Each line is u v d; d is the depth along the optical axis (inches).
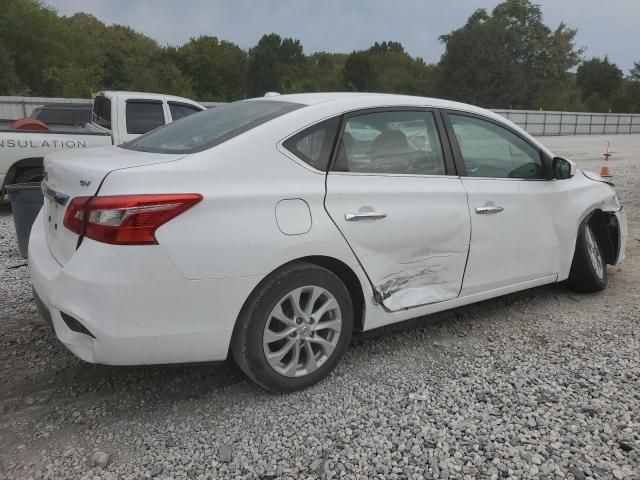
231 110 141.9
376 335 157.5
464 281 148.8
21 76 1979.6
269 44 3649.1
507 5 2787.9
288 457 103.5
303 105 130.3
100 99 362.0
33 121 354.3
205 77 3068.4
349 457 103.4
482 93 2503.7
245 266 110.0
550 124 1737.2
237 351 115.6
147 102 343.0
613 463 101.4
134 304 102.1
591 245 188.2
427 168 142.6
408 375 134.3
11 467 100.2
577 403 121.1
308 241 117.2
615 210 193.0
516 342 153.3
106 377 133.0
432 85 2733.8
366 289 129.6
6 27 1920.5
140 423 114.3
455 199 143.7
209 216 106.7
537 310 177.0
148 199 101.7
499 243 154.3
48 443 107.4
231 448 105.9
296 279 117.5
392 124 138.6
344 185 125.2
